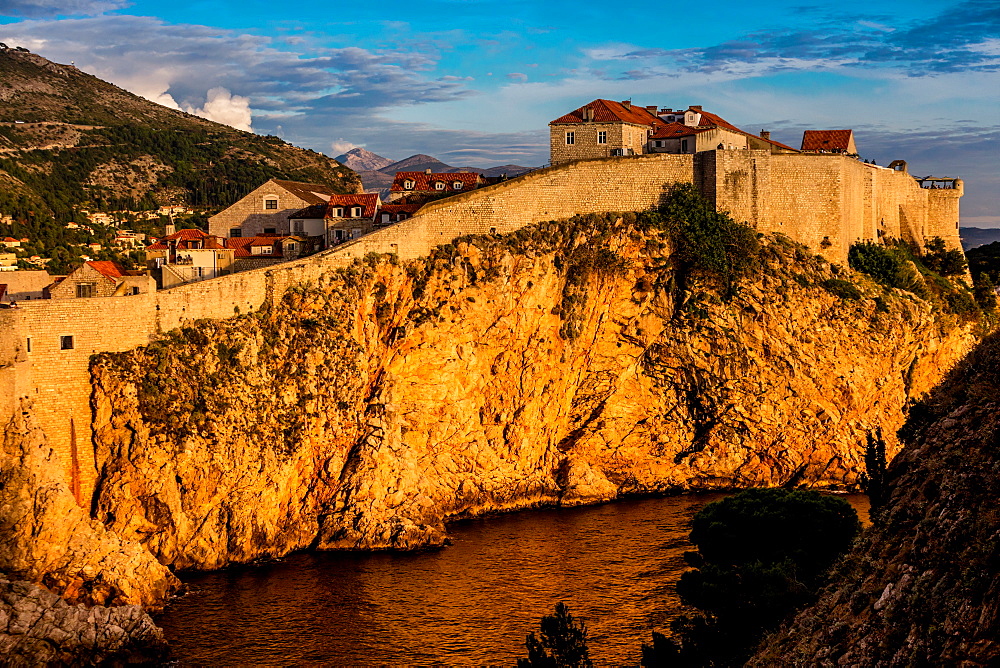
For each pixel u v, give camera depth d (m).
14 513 84.44
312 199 146.50
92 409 94.12
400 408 113.94
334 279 114.38
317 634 80.50
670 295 127.50
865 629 42.47
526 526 108.56
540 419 122.62
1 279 120.56
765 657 51.31
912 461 50.84
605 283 126.06
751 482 124.00
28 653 74.50
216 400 99.31
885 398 131.88
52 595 79.31
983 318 147.38
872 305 131.88
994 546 37.78
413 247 122.25
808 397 126.50
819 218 134.88
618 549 99.00
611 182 131.00
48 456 88.00
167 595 88.25
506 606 85.19
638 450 123.81
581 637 64.38
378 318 117.00
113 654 76.50
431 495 111.12
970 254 188.88
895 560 44.59
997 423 44.91
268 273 109.06
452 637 79.50
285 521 101.62
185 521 95.31
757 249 130.50
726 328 126.12
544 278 124.12
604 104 144.38
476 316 120.62
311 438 105.38
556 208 129.25
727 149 131.25
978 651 35.16
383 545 100.38
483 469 117.50
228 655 77.12
